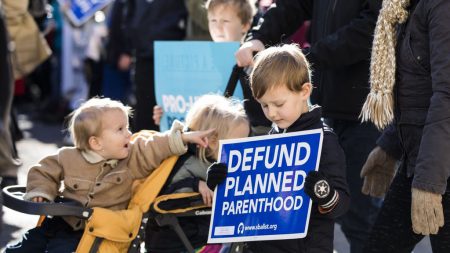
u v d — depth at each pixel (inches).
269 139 150.5
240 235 151.6
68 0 417.7
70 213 157.5
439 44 148.6
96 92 430.3
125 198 168.9
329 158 149.9
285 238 148.0
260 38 209.6
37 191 165.8
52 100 476.4
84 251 158.4
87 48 428.5
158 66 216.5
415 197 149.7
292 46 155.6
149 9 290.0
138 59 290.2
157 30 288.2
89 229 158.6
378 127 167.3
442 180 147.6
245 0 221.8
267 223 149.6
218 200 153.6
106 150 167.2
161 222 163.0
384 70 160.7
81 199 166.6
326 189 143.5
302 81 149.9
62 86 460.4
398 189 164.1
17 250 164.9
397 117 161.2
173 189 167.9
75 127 167.9
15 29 310.2
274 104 150.4
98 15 429.1
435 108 148.2
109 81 420.2
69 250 161.8
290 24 214.1
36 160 362.9
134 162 169.9
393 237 165.5
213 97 177.6
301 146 147.8
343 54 196.2
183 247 169.9
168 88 216.4
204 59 212.2
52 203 156.2
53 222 168.9
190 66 213.5
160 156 168.1
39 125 462.3
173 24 290.4
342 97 203.5
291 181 148.3
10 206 158.6
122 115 168.7
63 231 167.0
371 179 177.0
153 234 172.4
